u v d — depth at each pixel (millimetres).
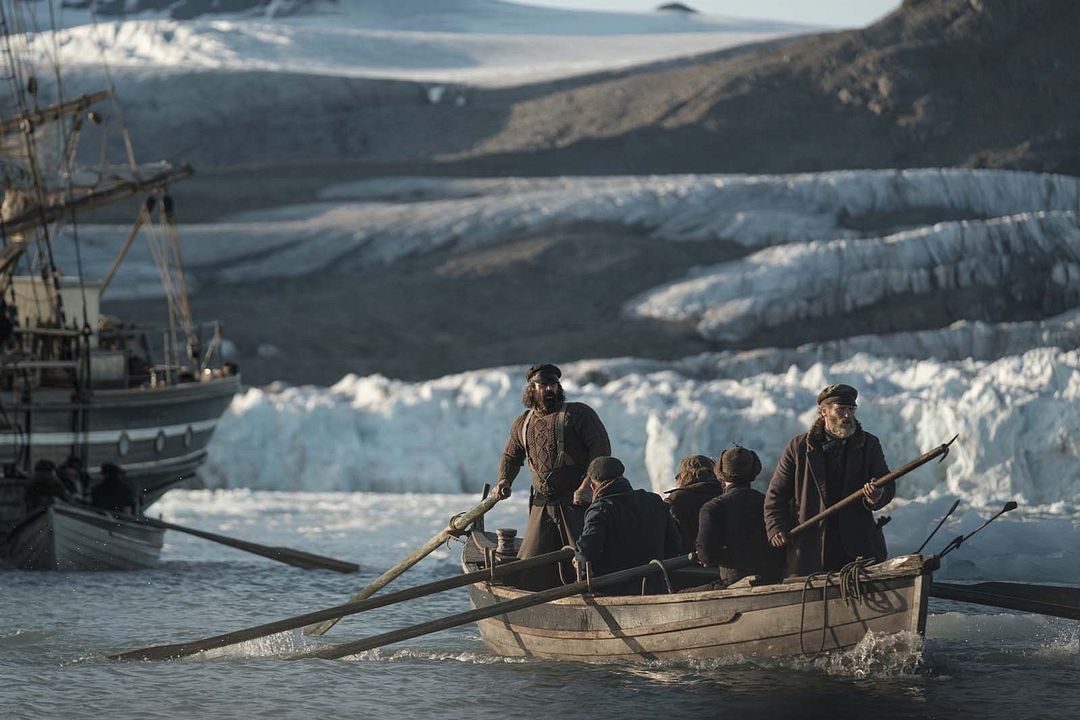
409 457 114500
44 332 74375
